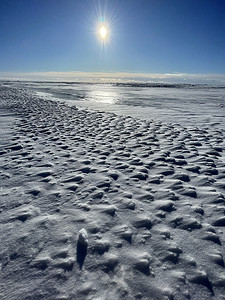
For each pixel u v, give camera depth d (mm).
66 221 2840
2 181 4070
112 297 1810
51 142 6828
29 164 4926
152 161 5129
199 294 1863
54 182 4016
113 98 27156
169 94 36375
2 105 16016
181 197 3480
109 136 7676
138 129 8914
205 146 6477
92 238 2510
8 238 2521
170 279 1993
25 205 3244
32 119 10695
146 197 3473
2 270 2092
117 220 2865
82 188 3766
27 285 1936
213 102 22688
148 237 2547
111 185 3889
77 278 1996
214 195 3500
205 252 2324
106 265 2133
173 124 10094
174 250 2336
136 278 1997
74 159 5234
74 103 19688
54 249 2348
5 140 6926
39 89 46188
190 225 2760
